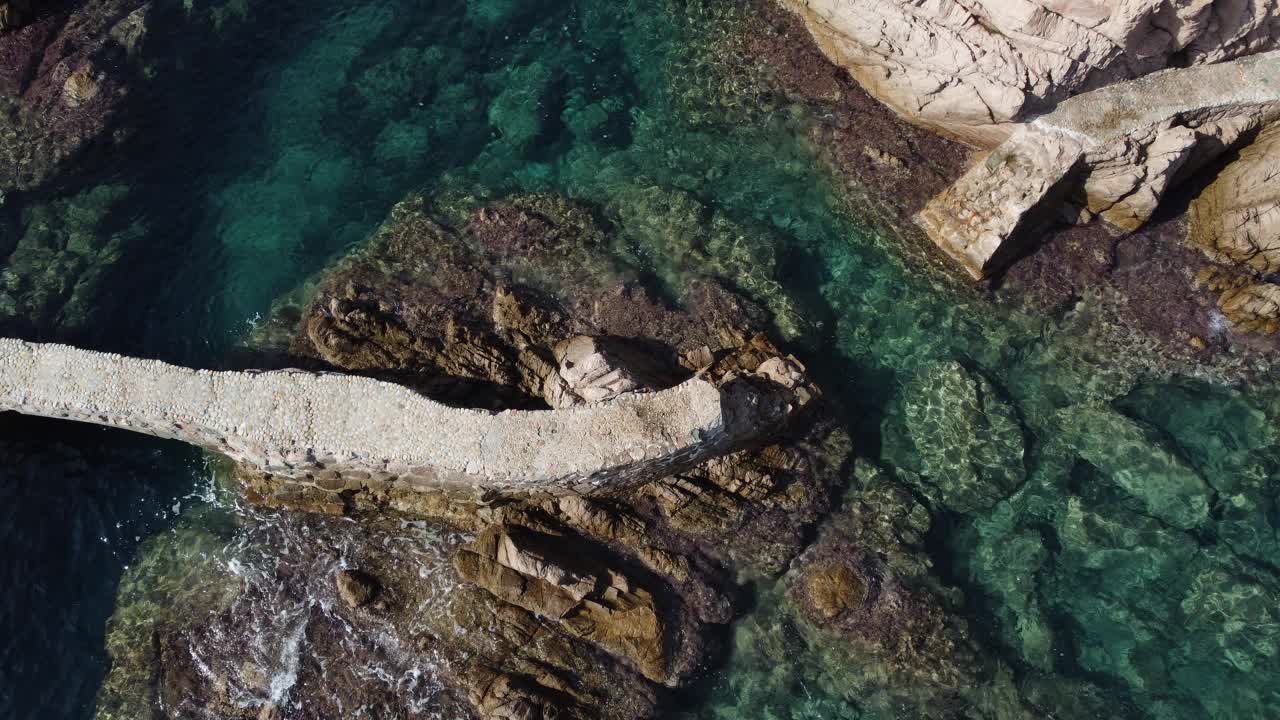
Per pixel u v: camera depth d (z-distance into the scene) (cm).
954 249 1555
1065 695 1307
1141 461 1436
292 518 1355
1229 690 1308
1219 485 1427
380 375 1398
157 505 1370
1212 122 1450
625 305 1494
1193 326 1511
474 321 1470
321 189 1628
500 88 1741
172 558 1338
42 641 1271
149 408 1215
